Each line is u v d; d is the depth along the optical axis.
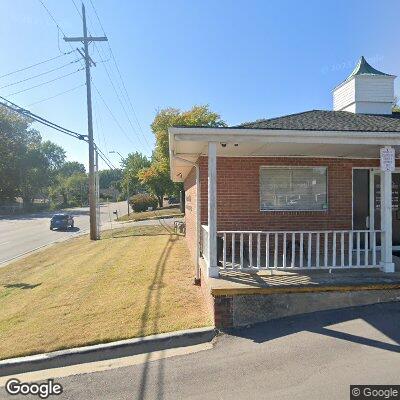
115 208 69.44
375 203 9.62
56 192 89.31
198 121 36.16
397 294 6.14
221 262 8.22
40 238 25.56
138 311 6.62
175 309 6.64
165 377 4.41
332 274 6.72
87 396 4.13
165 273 9.85
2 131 57.38
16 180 60.62
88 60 20.91
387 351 4.61
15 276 12.71
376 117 9.43
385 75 10.88
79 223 39.53
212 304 5.83
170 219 35.34
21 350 5.32
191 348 5.23
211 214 6.62
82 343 5.37
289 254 9.06
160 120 38.06
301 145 7.33
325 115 9.43
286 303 5.87
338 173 9.43
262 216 9.26
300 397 3.77
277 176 9.34
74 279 10.29
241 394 3.91
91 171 22.02
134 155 61.06
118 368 4.79
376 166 9.53
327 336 5.12
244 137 6.61
